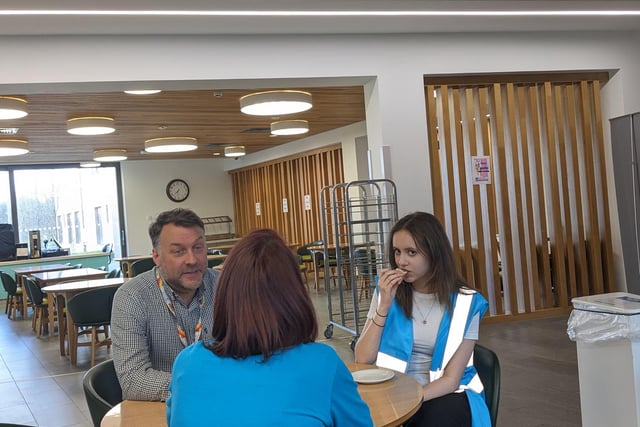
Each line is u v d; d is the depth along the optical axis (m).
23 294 10.56
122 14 5.25
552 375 4.96
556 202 7.41
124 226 16.25
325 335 7.03
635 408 2.97
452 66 6.87
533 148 7.38
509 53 7.04
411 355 2.63
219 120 9.86
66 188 15.60
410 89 6.73
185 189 16.75
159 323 2.48
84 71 5.83
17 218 15.02
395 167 6.66
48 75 5.74
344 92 8.25
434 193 7.00
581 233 7.46
